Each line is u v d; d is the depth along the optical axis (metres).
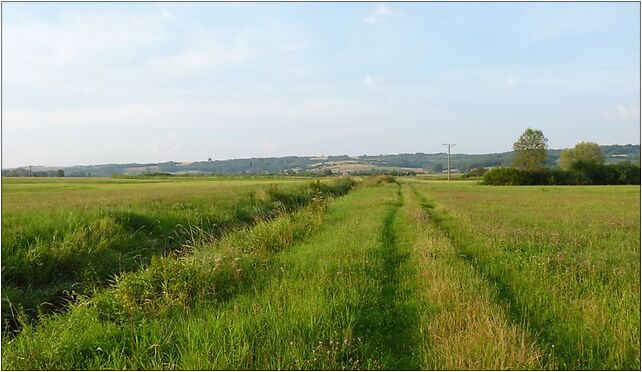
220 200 25.75
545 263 10.04
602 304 7.42
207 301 7.76
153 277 8.41
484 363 5.38
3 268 10.47
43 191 39.69
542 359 5.74
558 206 28.66
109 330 6.64
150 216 17.38
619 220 19.84
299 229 15.39
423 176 154.38
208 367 5.42
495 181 95.44
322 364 5.54
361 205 26.27
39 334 6.80
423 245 12.35
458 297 7.67
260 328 6.43
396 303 7.96
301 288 8.23
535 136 96.88
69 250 11.81
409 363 5.81
